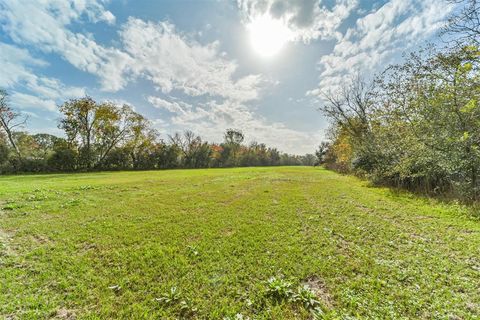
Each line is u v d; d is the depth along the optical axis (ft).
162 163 160.15
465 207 27.61
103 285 12.11
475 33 25.49
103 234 20.01
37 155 110.93
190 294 11.42
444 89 29.96
